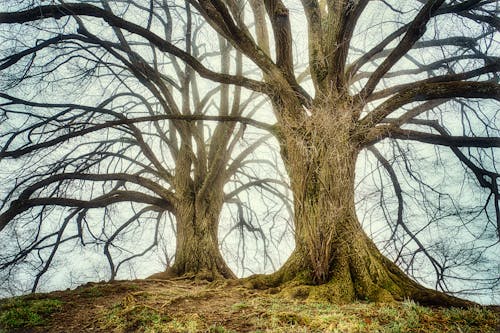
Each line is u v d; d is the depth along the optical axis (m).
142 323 6.05
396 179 15.20
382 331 5.24
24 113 14.87
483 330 5.54
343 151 8.64
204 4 10.20
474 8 12.48
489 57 13.00
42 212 15.66
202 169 15.48
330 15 10.77
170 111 14.96
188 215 14.45
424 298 7.64
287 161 10.32
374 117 9.84
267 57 10.49
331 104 9.12
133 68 14.48
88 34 13.62
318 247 8.23
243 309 6.80
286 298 7.60
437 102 12.27
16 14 10.12
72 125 13.33
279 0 10.61
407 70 14.35
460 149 15.55
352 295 7.72
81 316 6.85
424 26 9.20
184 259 13.70
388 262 8.70
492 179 13.90
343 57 10.20
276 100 10.66
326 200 8.39
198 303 7.54
